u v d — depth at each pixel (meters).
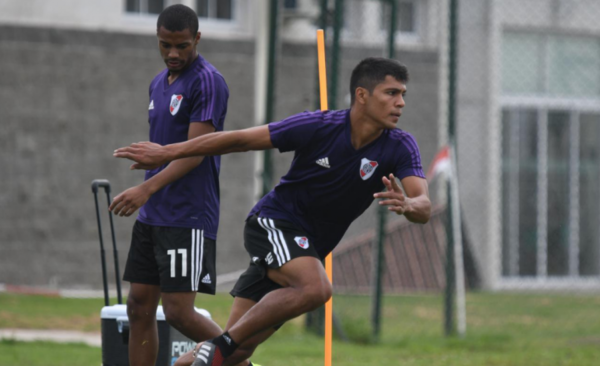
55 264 48.50
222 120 18.17
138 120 50.06
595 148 59.91
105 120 49.50
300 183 16.98
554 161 59.16
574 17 59.09
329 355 19.77
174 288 17.86
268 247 16.92
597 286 59.25
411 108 54.81
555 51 59.19
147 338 18.69
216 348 16.12
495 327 38.50
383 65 16.33
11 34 48.25
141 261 18.41
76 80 49.12
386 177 16.70
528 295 52.53
